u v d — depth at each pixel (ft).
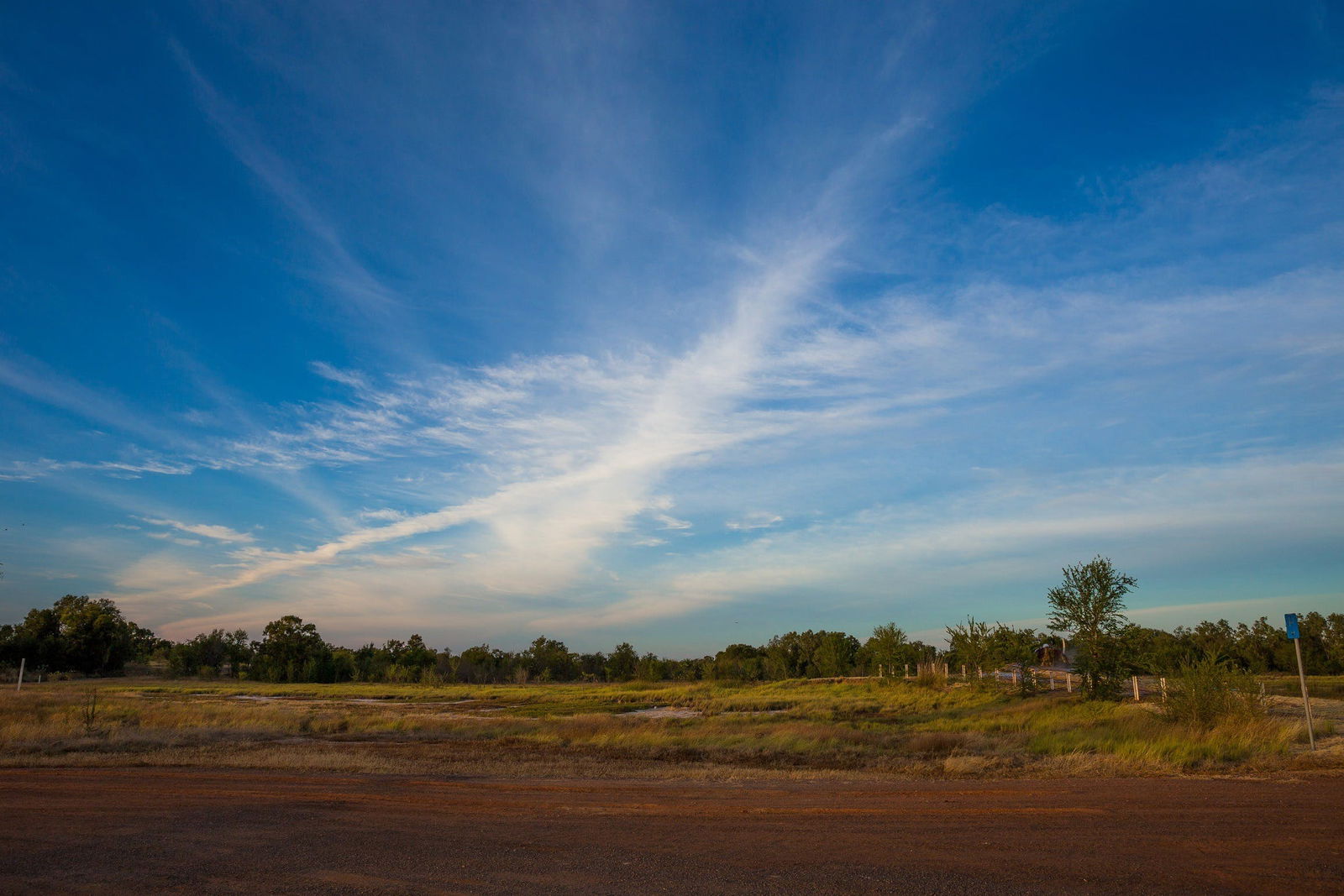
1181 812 32.91
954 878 24.35
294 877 25.30
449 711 137.80
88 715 80.79
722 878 24.67
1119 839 28.66
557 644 340.59
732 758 59.16
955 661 141.59
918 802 36.96
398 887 24.14
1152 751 49.88
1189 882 23.45
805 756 59.93
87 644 303.27
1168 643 189.67
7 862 27.22
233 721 92.58
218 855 28.12
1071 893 22.66
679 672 293.23
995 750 59.11
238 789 42.42
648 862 26.66
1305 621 224.12
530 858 27.37
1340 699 100.42
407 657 327.26
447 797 39.86
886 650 182.39
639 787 42.98
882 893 22.94
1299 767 45.21
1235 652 217.36
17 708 102.17
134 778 46.93
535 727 90.12
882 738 69.56
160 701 143.84
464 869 26.04
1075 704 95.04
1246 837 28.43
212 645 341.21
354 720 96.94
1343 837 28.14
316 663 308.81
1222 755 49.93
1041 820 32.24
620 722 94.79
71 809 36.88
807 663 289.74
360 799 39.37
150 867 26.55
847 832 30.86
